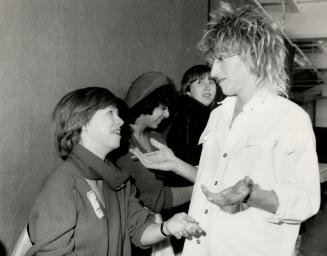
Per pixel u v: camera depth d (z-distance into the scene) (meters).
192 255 1.65
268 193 1.30
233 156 1.52
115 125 1.70
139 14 3.09
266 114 1.50
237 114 1.63
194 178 2.10
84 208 1.58
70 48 2.35
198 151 2.83
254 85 1.52
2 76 1.92
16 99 2.00
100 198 1.70
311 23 7.88
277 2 6.86
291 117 1.45
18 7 1.99
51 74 2.21
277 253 1.47
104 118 1.67
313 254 4.61
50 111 2.20
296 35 8.05
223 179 1.52
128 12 2.93
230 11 1.50
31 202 2.10
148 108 2.18
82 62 2.46
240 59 1.47
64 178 1.58
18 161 2.01
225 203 1.26
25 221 2.07
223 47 1.46
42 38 2.14
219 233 1.53
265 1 6.80
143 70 3.18
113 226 1.71
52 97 2.22
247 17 1.45
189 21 3.93
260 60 1.44
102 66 2.65
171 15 3.59
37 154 2.12
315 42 9.12
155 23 3.33
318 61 11.34
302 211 1.31
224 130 1.65
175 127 2.83
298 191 1.32
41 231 1.48
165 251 2.19
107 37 2.70
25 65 2.04
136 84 2.23
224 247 1.53
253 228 1.47
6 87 1.94
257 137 1.48
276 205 1.30
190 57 3.97
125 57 2.92
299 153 1.40
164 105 2.25
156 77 2.23
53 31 2.21
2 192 1.94
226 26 1.47
